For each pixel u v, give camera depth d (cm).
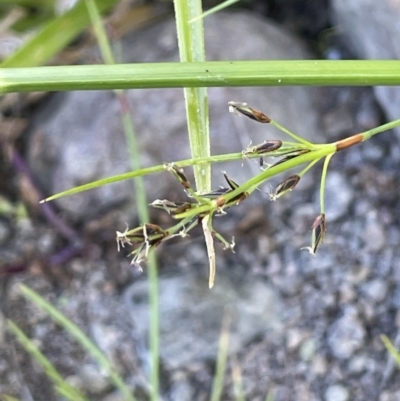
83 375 16
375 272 17
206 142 9
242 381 16
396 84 7
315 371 16
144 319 17
